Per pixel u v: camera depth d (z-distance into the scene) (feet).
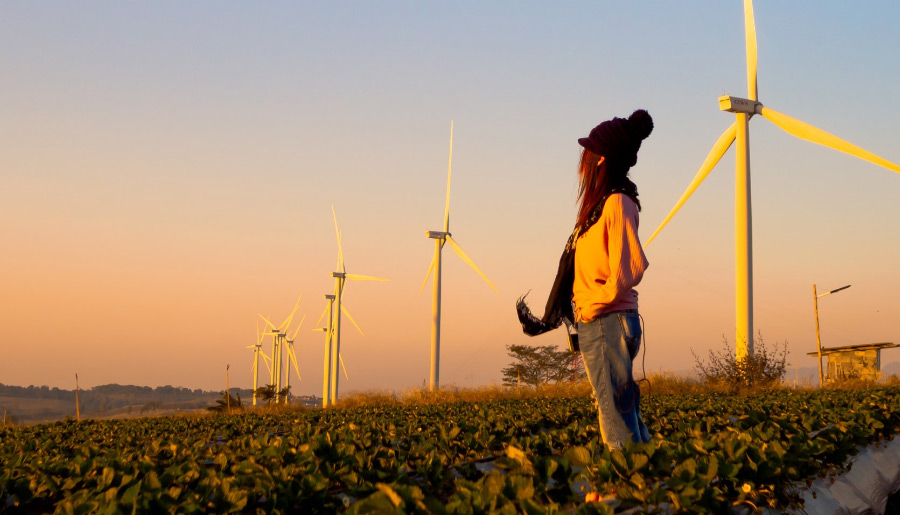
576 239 14.48
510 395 90.94
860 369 142.31
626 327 14.12
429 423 33.58
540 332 15.21
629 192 14.02
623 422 14.19
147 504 13.48
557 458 14.46
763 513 13.39
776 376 80.43
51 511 18.21
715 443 16.74
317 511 14.10
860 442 20.88
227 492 13.98
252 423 48.03
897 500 19.62
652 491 12.05
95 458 21.83
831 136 88.07
